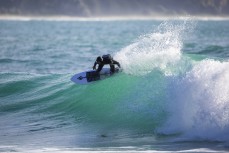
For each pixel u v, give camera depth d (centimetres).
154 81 6519
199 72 5850
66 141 5641
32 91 8306
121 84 6912
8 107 7706
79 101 7231
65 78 8612
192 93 5672
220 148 4900
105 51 18050
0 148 5388
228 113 5325
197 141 5225
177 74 6325
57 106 7425
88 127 6306
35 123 6700
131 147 5200
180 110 5703
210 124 5362
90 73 7638
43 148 5331
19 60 14712
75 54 16838
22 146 5472
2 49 19525
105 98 6931
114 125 6262
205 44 19975
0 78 9062
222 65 5797
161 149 5028
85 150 5172
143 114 6194
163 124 5828
